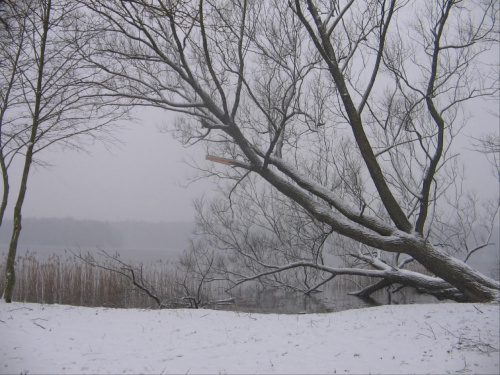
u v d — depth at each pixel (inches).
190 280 649.6
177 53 497.0
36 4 368.2
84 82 414.6
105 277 619.2
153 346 253.9
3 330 272.8
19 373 200.4
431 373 200.5
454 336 259.1
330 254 677.9
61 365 214.4
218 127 458.9
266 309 540.1
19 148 406.6
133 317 330.6
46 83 386.3
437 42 409.1
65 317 320.5
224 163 495.8
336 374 204.7
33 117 386.3
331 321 322.3
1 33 372.5
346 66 471.8
